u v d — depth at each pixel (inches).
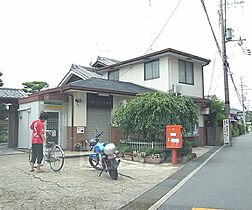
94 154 375.6
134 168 418.0
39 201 241.3
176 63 778.2
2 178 328.5
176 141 450.9
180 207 229.1
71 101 607.8
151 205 236.4
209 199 252.1
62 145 605.3
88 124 625.3
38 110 585.0
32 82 1088.2
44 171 372.8
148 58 778.8
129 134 527.2
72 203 237.8
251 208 225.1
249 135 1656.0
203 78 871.7
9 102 671.8
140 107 489.7
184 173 383.6
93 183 313.4
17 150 616.1
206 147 804.6
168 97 494.9
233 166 438.3
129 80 846.5
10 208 221.6
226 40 882.1
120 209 225.1
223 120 858.8
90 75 855.1
